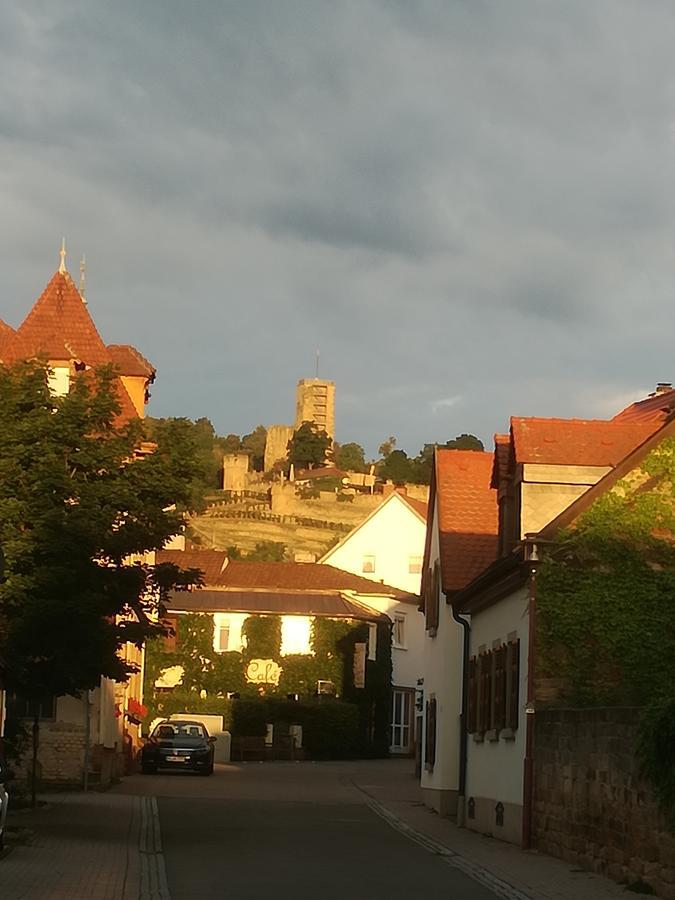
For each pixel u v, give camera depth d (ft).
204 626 204.13
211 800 112.88
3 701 77.97
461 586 105.81
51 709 116.16
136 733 158.51
